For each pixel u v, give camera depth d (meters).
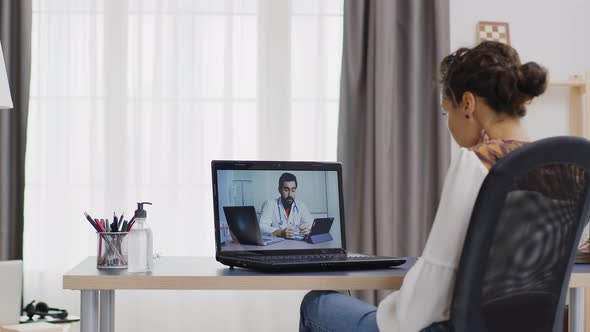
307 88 3.76
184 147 3.69
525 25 3.85
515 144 1.52
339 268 1.76
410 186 3.70
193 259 2.00
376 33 3.69
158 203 3.67
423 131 3.76
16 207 3.57
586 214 1.54
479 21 3.82
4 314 2.54
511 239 1.45
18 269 2.58
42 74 3.65
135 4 3.68
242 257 1.86
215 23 3.72
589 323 3.49
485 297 1.45
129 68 3.68
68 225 3.64
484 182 1.40
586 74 3.65
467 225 1.45
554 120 3.86
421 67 3.74
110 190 3.65
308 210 2.01
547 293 1.53
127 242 1.75
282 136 3.73
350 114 3.71
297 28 3.76
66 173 3.63
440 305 1.48
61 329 2.59
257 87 3.73
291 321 3.72
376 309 1.67
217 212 1.89
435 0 3.70
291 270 1.71
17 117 3.57
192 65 3.68
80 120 3.68
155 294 3.66
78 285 1.59
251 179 1.95
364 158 3.73
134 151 3.66
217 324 3.69
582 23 3.87
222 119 3.71
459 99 1.61
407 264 1.93
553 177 1.46
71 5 3.66
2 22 3.53
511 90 1.55
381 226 3.67
